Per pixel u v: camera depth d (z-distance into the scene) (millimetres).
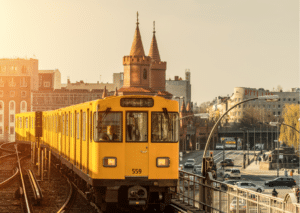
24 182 29094
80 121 20859
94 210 19266
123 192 17828
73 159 22906
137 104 17234
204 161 18953
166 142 17297
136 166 17156
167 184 17219
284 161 98125
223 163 91625
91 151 17922
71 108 23734
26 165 40531
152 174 17172
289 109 115375
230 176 76125
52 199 22828
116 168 17125
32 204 21188
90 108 18391
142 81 114312
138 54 114688
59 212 18625
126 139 17172
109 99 17266
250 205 14008
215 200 17234
